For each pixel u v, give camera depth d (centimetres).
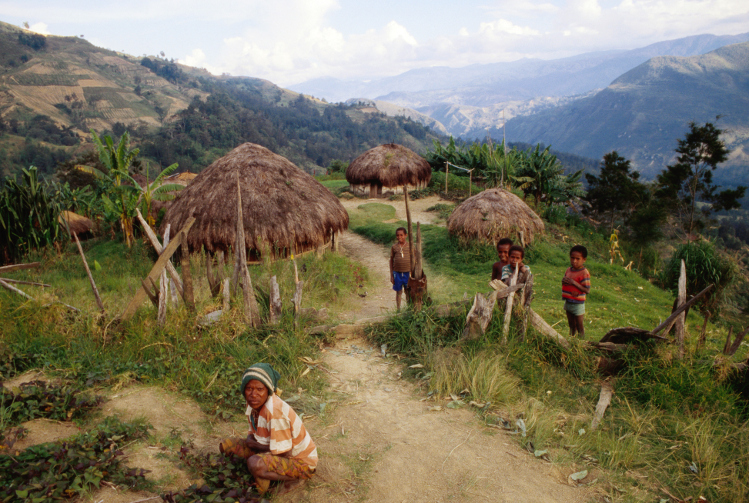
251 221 1257
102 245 1831
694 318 1049
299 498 308
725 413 435
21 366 445
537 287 1145
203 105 19912
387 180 2531
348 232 1934
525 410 436
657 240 3036
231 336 560
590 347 543
